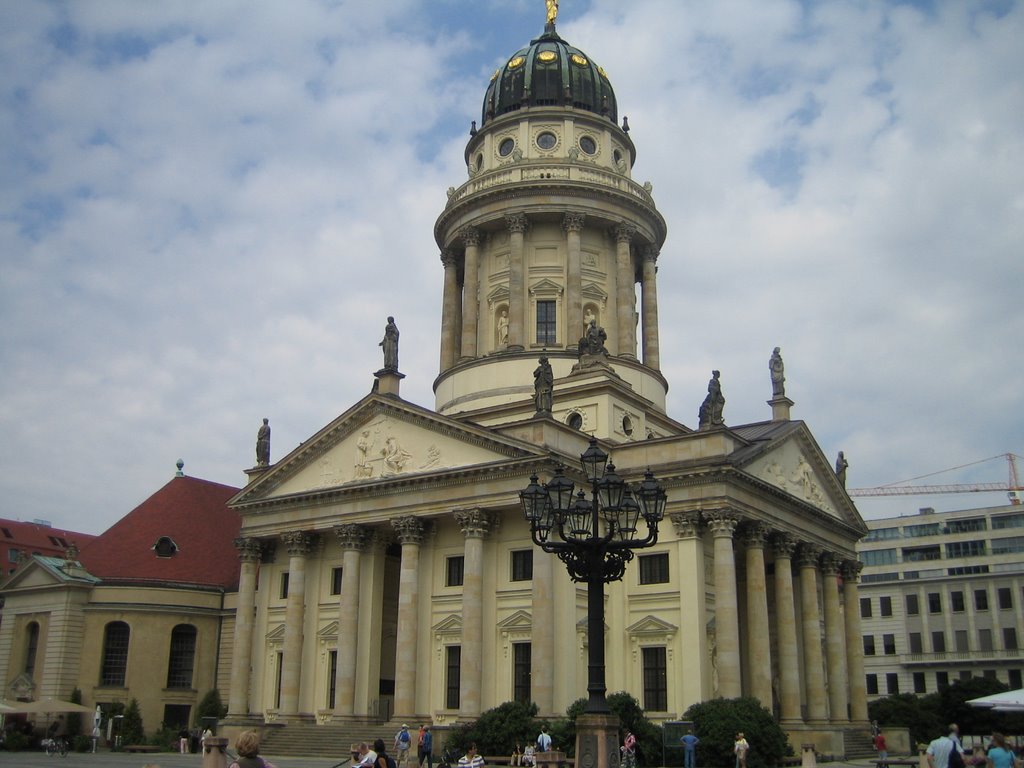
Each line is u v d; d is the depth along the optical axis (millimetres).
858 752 68875
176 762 59250
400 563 71812
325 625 68812
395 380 69375
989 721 90875
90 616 79438
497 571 62250
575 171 83000
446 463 63875
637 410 72688
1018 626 130500
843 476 83188
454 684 62562
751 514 63719
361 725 63750
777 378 77875
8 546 115125
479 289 84312
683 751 51969
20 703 73625
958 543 140250
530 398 73312
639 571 63031
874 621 141125
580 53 92125
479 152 89250
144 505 88625
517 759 52312
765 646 62438
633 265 84375
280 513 71000
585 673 60219
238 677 70312
